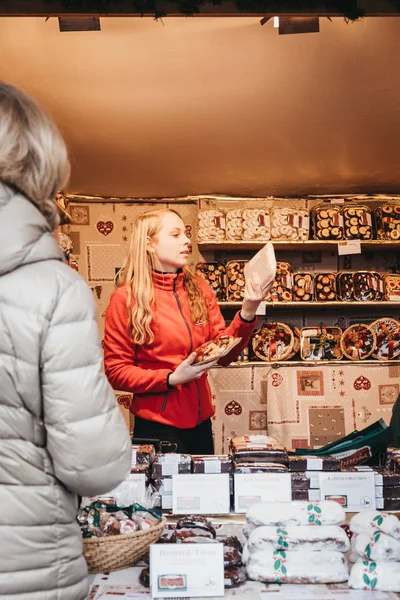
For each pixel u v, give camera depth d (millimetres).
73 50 2762
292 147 4047
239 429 4758
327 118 3582
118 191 4957
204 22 2543
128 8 2287
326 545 1590
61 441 1178
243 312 2986
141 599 1463
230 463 1933
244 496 1896
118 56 2824
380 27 2609
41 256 1231
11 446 1199
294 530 1607
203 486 1905
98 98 3270
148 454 2002
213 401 4770
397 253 5281
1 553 1170
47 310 1192
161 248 2908
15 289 1195
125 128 3676
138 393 2836
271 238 4832
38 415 1215
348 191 5109
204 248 5031
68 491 1254
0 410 1198
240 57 2859
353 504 1908
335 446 2279
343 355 4883
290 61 2904
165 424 2803
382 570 1524
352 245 4805
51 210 1336
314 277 4930
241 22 2545
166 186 4848
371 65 2951
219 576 1485
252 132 3775
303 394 4742
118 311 2859
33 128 1269
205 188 4926
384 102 3369
